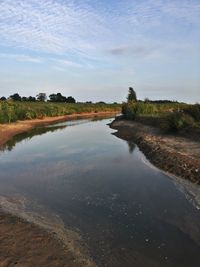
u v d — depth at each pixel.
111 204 13.59
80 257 9.30
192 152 20.94
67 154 24.70
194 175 16.45
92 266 8.87
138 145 28.61
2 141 32.03
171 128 30.98
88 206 13.41
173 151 21.45
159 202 13.60
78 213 12.66
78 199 14.27
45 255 9.23
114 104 132.38
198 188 14.91
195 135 26.84
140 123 46.00
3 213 12.27
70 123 59.97
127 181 16.84
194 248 9.87
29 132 42.41
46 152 25.67
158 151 22.33
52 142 31.75
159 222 11.70
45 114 69.38
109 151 25.97
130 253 9.66
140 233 10.91
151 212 12.61
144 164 20.73
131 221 11.87
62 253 9.42
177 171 17.67
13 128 43.69
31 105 74.62
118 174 18.33
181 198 13.93
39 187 16.08
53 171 19.23
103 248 9.94
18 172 19.08
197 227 11.13
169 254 9.58
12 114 52.28
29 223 11.41
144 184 16.20
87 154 24.64
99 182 16.80
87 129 46.62
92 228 11.33
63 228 11.29
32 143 31.11
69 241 10.29
